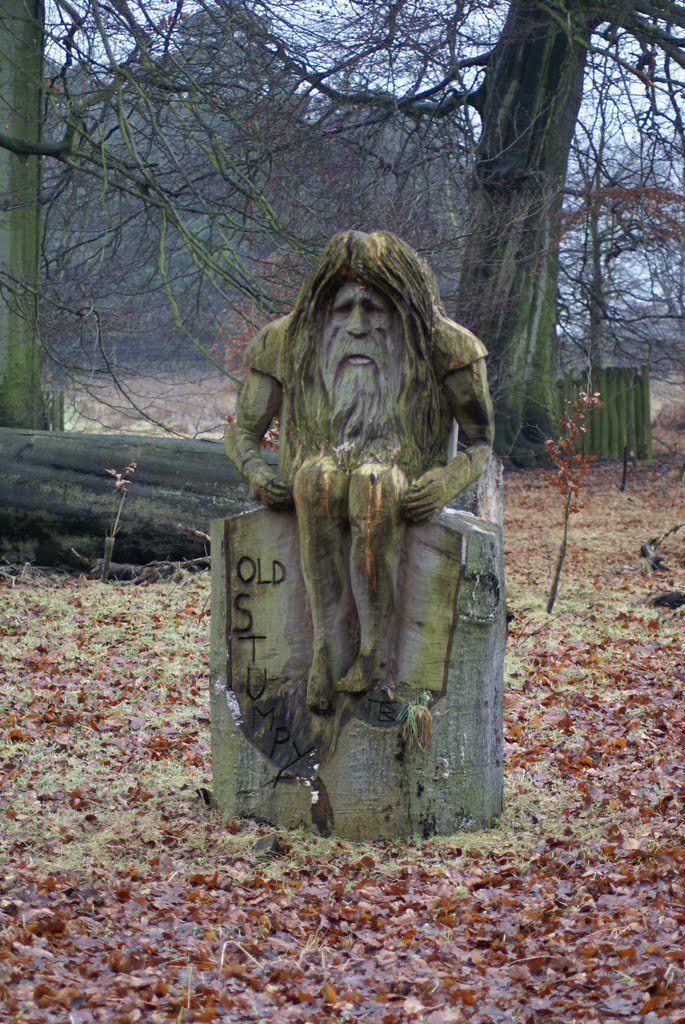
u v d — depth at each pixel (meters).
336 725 6.18
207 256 13.93
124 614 11.26
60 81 16.94
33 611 11.30
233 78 15.55
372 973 4.74
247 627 6.34
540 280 24.69
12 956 4.75
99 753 7.75
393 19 16.30
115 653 10.10
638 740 8.05
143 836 6.23
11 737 7.93
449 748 6.23
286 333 6.25
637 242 24.75
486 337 23.75
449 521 6.33
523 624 11.51
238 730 6.34
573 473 12.14
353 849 6.07
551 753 7.82
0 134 14.72
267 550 6.30
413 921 5.20
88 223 22.17
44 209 22.03
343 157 18.67
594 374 25.19
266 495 6.19
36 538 13.18
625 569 14.11
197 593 12.12
